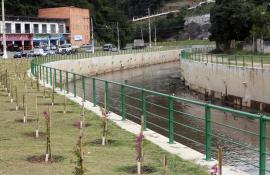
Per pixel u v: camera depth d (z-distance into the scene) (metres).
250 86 41.25
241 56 50.97
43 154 12.92
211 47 98.25
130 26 152.12
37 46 103.25
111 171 11.39
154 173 11.29
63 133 16.08
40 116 19.53
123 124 17.56
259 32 72.94
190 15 162.88
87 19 123.56
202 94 52.25
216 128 27.50
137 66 95.31
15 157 12.62
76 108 21.77
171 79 69.12
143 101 16.11
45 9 118.00
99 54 84.12
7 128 16.83
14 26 98.94
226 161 19.83
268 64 45.34
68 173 11.11
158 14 179.50
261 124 10.25
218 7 83.38
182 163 12.08
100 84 50.88
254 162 19.48
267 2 92.56
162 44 144.12
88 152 13.32
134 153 13.22
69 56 71.38
